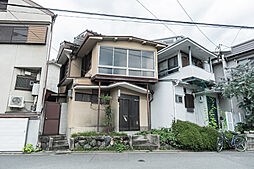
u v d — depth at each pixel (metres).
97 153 6.30
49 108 8.51
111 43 9.08
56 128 8.48
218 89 10.19
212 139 7.12
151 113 10.26
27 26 8.38
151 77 9.30
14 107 7.51
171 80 9.54
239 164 4.92
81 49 9.84
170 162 5.08
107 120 8.01
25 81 8.04
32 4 8.64
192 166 4.67
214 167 4.60
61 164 4.84
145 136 7.98
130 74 9.02
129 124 8.75
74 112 8.02
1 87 7.47
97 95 8.98
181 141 7.00
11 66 7.80
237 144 7.22
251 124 9.72
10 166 4.68
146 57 9.62
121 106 8.68
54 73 14.44
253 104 9.07
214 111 11.08
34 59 8.09
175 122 8.68
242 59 11.53
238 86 9.15
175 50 10.84
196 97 11.12
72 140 6.75
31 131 7.03
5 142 6.65
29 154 6.23
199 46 10.41
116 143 6.92
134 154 6.20
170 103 9.36
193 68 9.91
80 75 10.80
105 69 8.65
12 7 8.39
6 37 8.05
